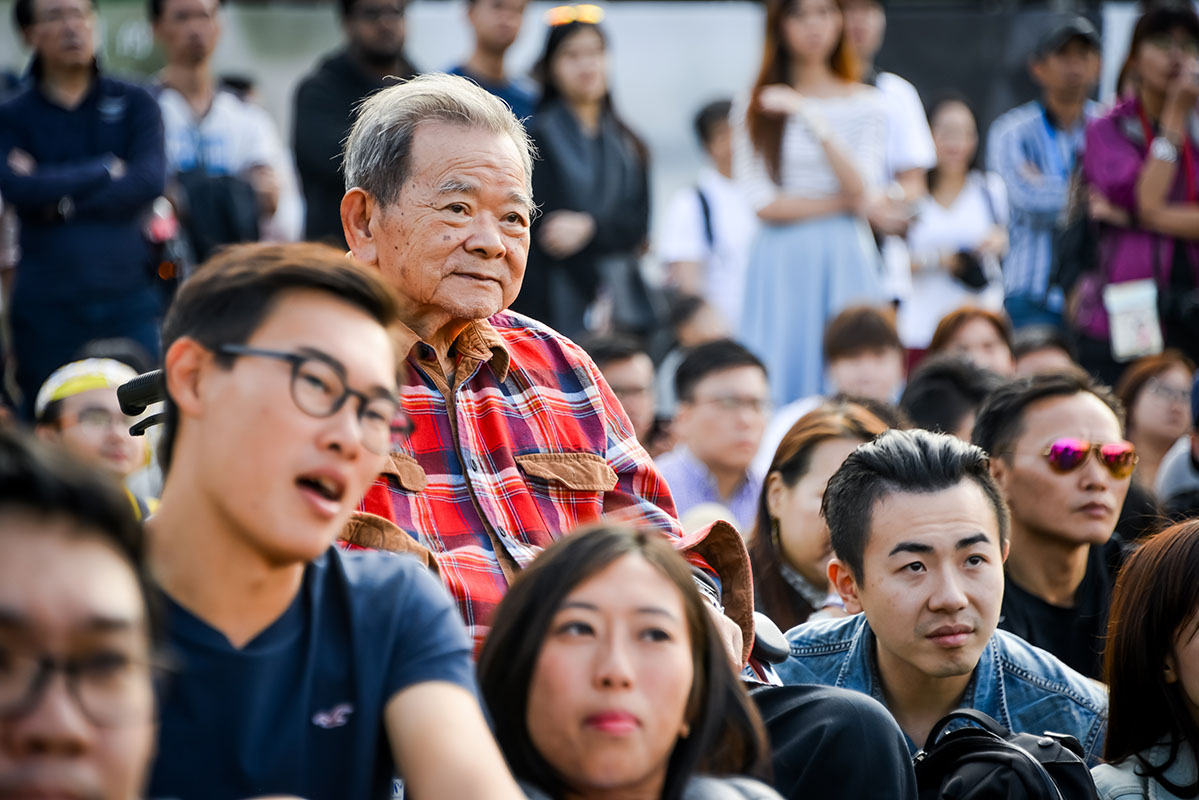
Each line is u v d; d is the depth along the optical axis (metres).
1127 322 17.47
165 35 18.91
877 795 6.90
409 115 7.77
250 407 4.97
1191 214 17.53
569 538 5.88
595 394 8.26
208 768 5.23
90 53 16.36
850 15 20.42
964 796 6.92
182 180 17.92
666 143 22.23
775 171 17.91
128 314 16.23
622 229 17.95
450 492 7.60
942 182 21.25
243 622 5.32
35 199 15.85
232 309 5.06
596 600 5.64
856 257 17.75
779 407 17.75
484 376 7.99
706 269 21.08
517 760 5.75
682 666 5.65
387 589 5.64
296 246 5.28
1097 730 8.68
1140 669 8.14
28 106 16.22
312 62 21.75
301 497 5.01
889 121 19.53
